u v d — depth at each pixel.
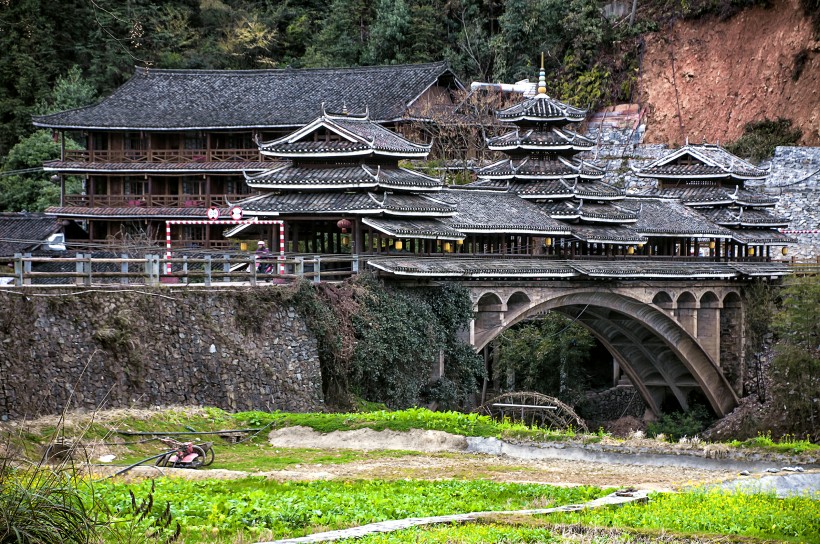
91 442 33.84
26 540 18.23
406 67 87.69
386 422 41.16
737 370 75.56
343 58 108.94
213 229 81.69
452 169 85.38
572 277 62.38
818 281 69.50
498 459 38.59
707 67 101.69
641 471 36.59
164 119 81.81
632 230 69.50
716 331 74.06
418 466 35.94
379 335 49.19
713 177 78.38
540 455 39.69
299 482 30.86
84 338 37.97
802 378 67.25
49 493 19.17
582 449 39.44
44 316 36.94
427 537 22.89
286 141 55.97
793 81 95.50
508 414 69.81
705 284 72.19
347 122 56.84
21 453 30.70
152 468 32.06
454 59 106.81
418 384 51.78
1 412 34.53
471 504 28.14
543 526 24.91
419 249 58.72
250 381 43.25
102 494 25.19
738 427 71.38
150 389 39.47
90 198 82.69
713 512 27.33
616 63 106.44
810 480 34.19
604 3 111.38
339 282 49.53
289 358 45.00
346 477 32.62
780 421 68.38
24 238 71.38
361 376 48.34
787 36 96.88
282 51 113.12
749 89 98.38
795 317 67.88
